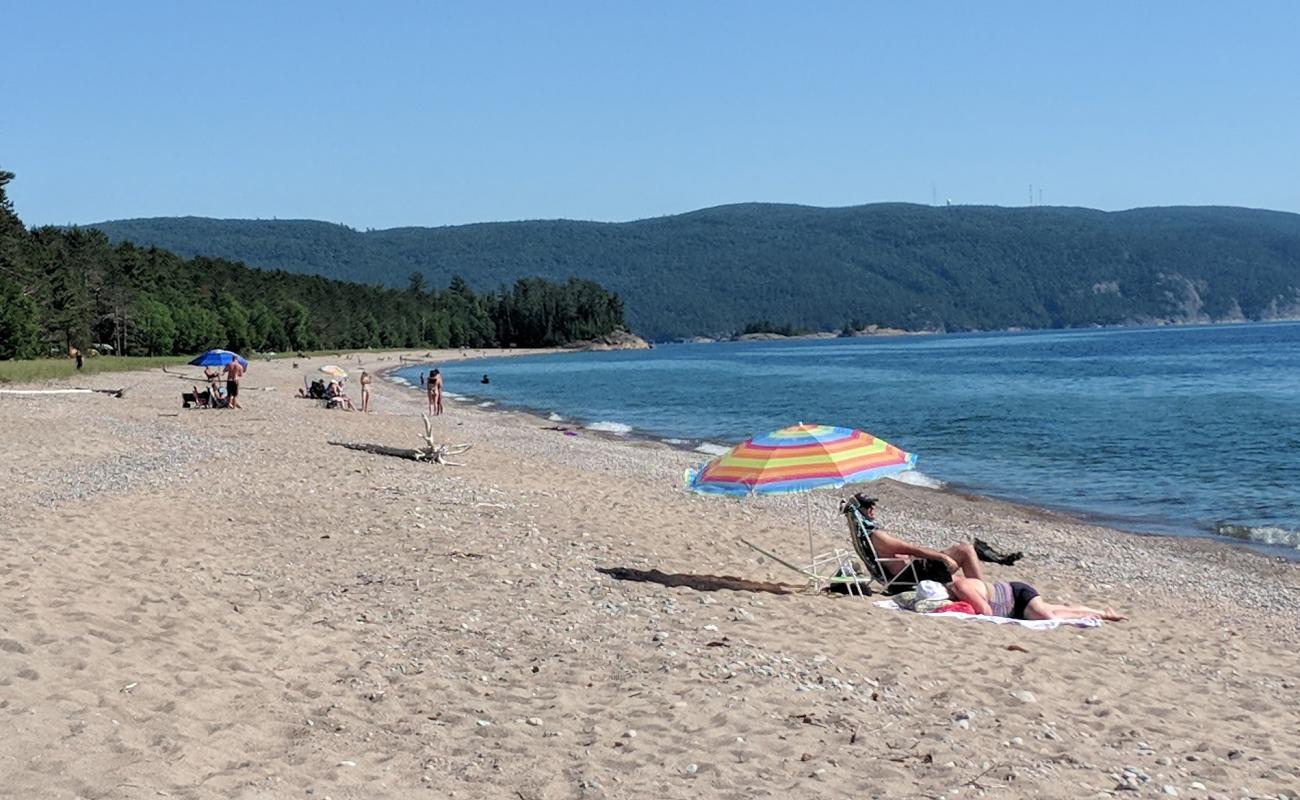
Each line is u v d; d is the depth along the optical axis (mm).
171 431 27812
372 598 10852
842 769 6820
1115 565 16406
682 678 8555
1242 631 12461
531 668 8805
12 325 72188
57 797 5613
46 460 21172
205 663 8281
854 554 13812
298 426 31000
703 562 13789
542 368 124375
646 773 6676
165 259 142375
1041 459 30562
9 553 11719
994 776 6832
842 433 12438
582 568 12828
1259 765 7496
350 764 6543
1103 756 7449
